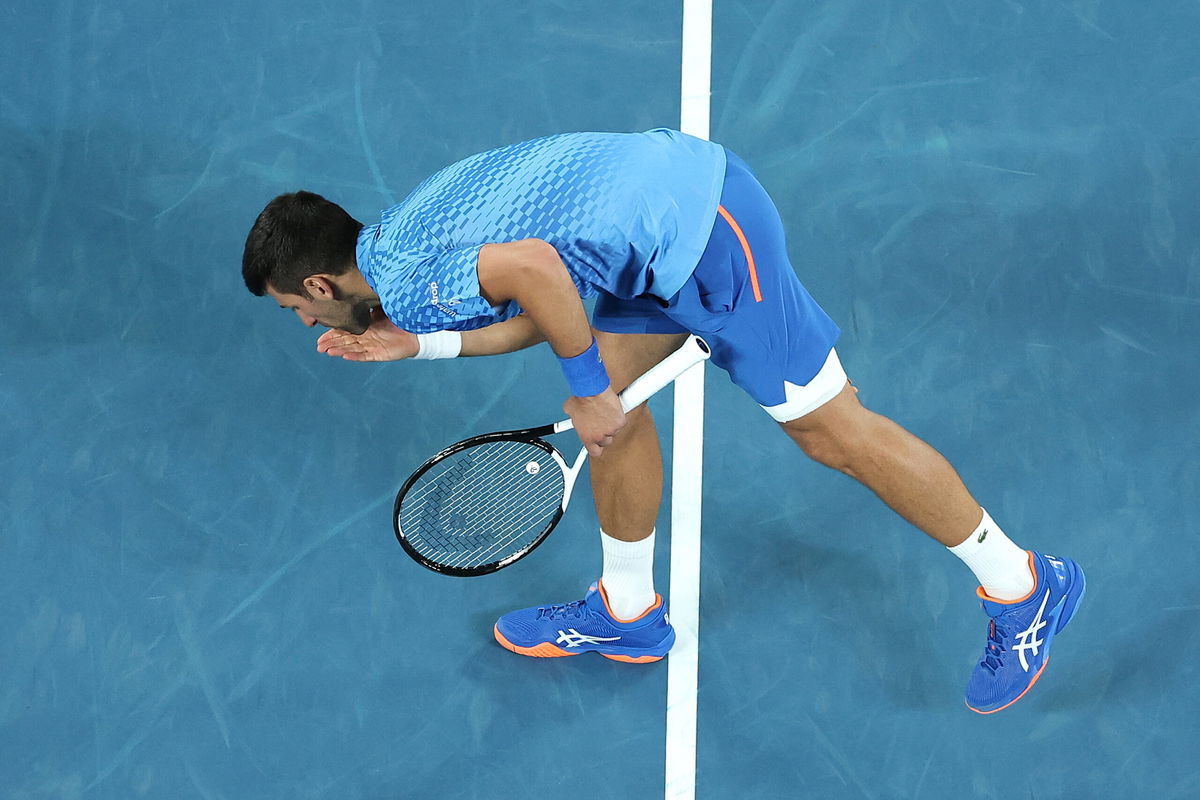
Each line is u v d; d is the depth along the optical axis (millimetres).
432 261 11109
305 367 17938
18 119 20531
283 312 18531
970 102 20438
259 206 19547
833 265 18594
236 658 14953
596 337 12922
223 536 16078
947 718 14344
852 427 12641
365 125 20500
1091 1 21609
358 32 21750
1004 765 13898
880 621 15242
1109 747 14000
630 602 14289
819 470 16750
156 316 18344
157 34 21688
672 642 14828
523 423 17359
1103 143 19828
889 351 17688
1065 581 13531
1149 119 20078
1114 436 16719
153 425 17141
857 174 19641
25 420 17094
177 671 14820
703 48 21328
